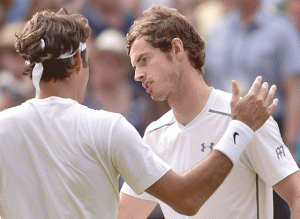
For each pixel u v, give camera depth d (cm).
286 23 1620
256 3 1612
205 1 1975
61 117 741
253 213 884
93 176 731
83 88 793
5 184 735
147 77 867
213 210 881
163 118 955
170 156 923
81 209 727
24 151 736
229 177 870
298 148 1625
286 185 864
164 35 864
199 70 905
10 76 1555
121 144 735
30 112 745
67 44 749
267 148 855
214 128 884
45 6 1902
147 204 984
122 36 1745
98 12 1833
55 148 732
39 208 732
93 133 735
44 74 752
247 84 1606
